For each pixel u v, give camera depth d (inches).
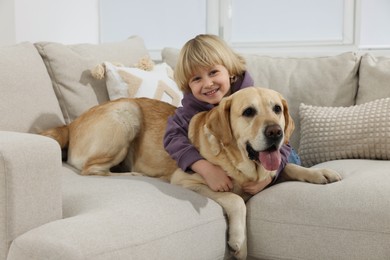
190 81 79.5
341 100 100.9
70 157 87.2
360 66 101.7
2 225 54.1
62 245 48.6
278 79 104.5
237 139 68.9
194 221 62.6
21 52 91.7
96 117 85.8
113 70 99.3
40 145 57.1
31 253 49.4
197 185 73.2
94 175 82.0
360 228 62.3
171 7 153.3
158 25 155.8
